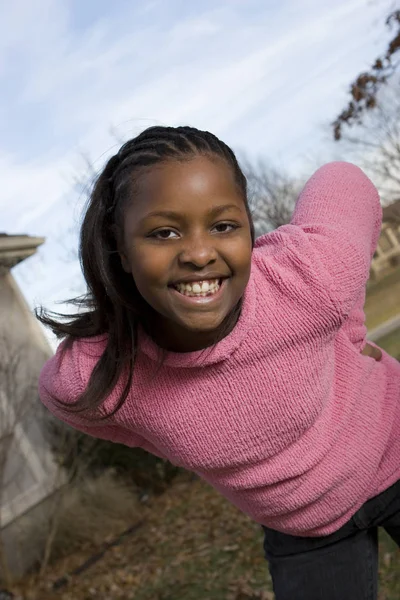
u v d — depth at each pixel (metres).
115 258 1.75
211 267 1.53
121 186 1.57
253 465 1.92
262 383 1.78
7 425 7.68
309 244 1.80
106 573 6.70
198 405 1.83
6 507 8.42
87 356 1.91
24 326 9.46
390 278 21.08
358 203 2.06
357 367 2.00
